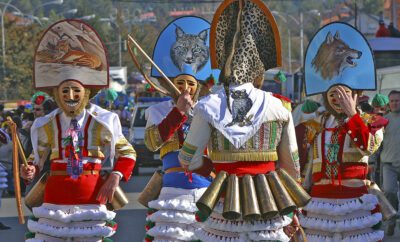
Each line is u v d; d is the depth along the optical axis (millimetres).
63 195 14188
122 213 27641
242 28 12047
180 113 14406
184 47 16531
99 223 14273
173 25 16719
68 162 14258
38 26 111750
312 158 15000
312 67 15469
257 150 11641
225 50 12156
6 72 95375
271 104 11742
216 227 11609
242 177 11562
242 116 11641
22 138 29156
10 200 33656
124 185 37125
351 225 14492
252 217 11328
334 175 14695
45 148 14539
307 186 15031
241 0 12070
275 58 12133
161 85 16672
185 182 15172
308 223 14750
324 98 15188
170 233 15047
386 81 43312
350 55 15227
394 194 22844
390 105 22750
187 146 11758
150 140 14555
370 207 14625
